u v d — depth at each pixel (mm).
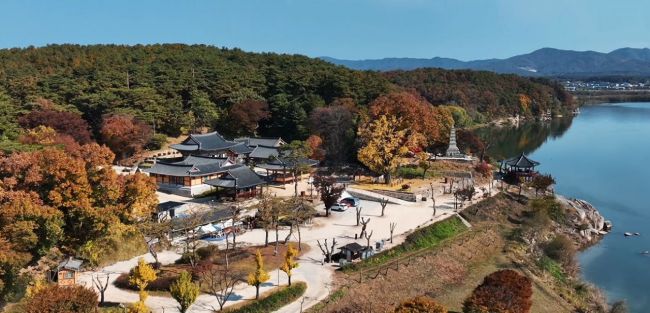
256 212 83812
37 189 63812
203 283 57750
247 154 124562
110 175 66188
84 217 62969
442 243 78625
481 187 110375
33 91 138625
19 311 50594
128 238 68062
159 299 54594
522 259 77250
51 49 190875
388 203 97312
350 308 54531
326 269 64625
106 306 51781
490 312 52875
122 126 124062
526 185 114812
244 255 66438
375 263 68062
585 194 124938
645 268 81312
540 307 62156
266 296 54938
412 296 62062
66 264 57656
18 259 53094
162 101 147500
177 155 132000
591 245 92188
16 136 117188
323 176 108312
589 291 71438
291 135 150000
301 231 79750
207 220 76750
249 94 160125
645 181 137625
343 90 157875
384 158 110062
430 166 122562
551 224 94375
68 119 123625
